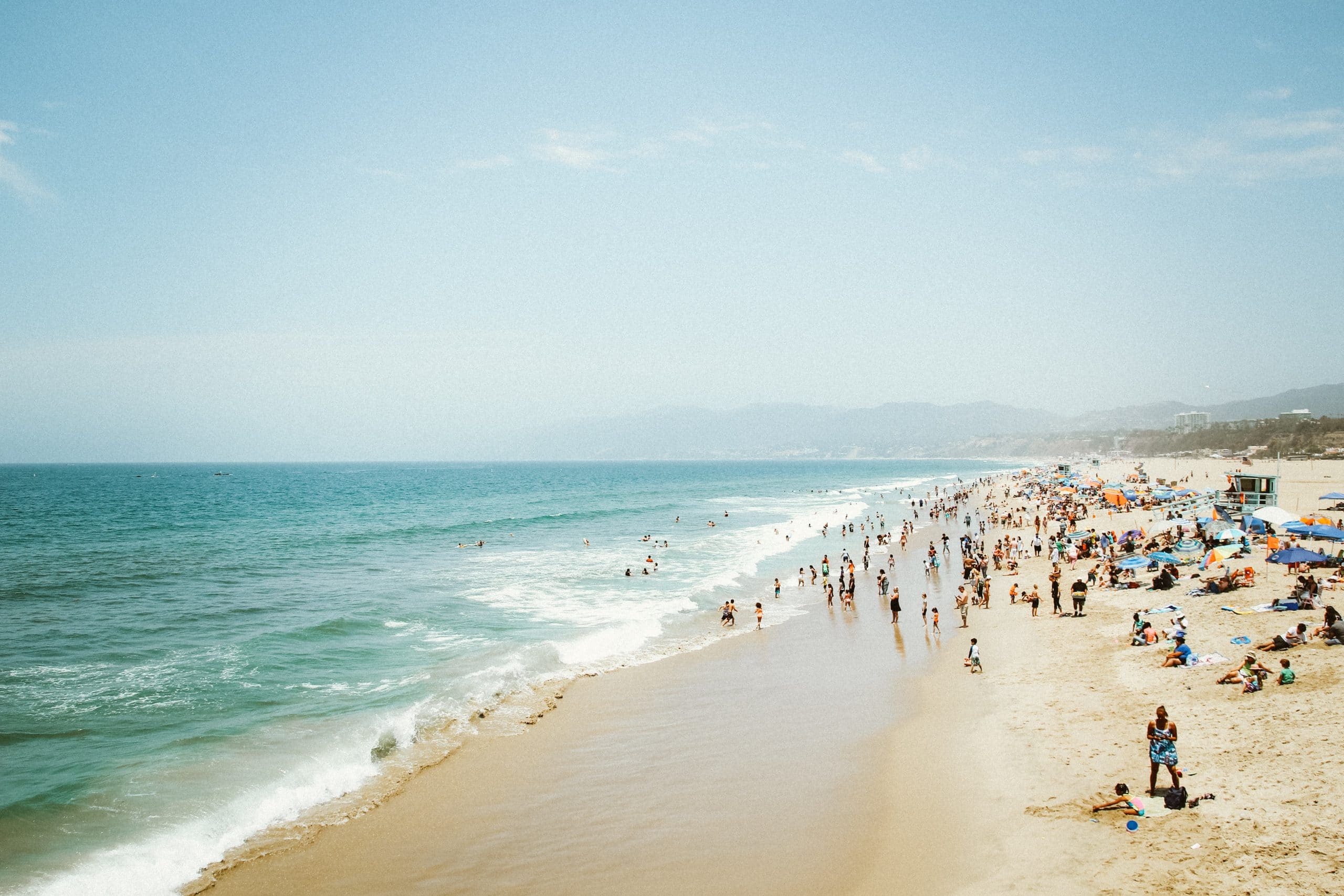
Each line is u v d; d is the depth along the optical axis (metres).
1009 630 26.70
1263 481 44.78
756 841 12.84
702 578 40.66
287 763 15.83
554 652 24.91
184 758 15.89
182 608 31.44
